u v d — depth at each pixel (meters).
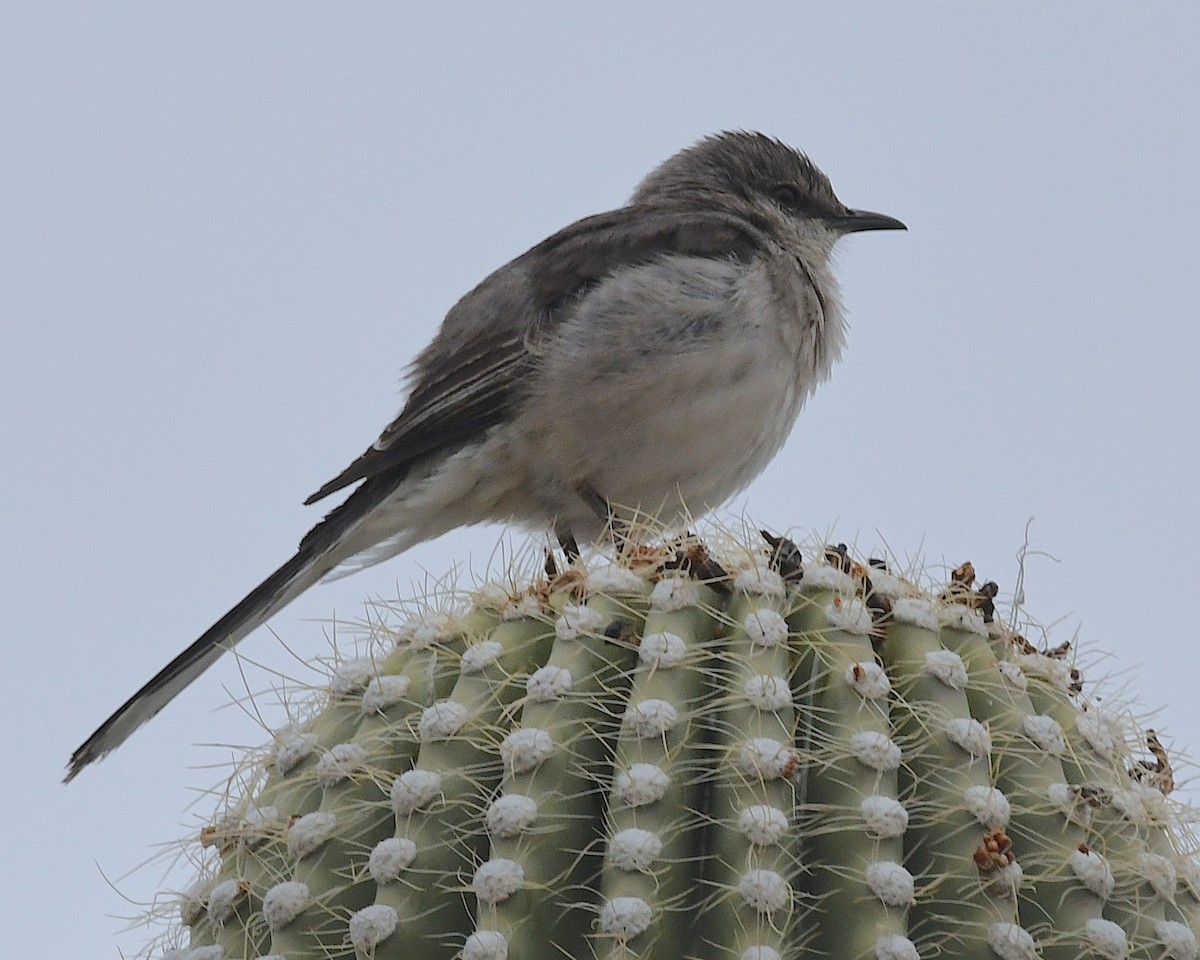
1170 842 6.12
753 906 5.22
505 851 5.49
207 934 6.18
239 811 6.41
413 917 5.51
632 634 6.05
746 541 6.48
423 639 6.39
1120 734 6.36
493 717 5.92
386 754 6.01
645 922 5.23
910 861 5.53
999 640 6.29
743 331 10.62
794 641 5.96
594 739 5.75
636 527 7.25
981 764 5.67
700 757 5.62
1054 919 5.52
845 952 5.25
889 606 6.09
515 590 6.48
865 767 5.52
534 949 5.36
